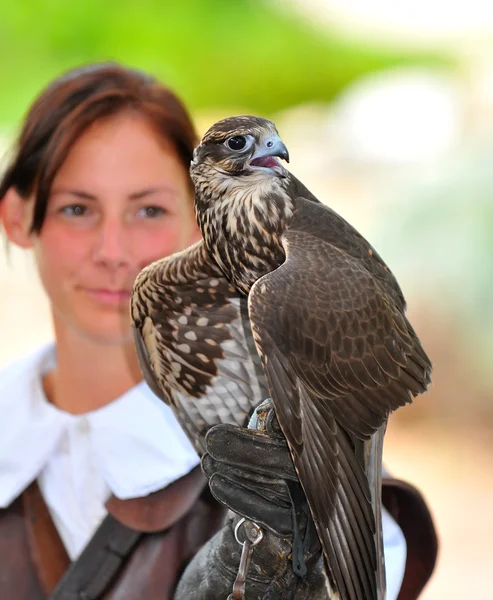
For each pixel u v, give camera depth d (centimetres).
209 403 509
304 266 443
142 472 523
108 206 540
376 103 2298
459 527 1461
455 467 1634
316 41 3222
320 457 427
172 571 518
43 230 550
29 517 553
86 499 546
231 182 483
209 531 532
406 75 3139
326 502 421
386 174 2147
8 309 1991
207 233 490
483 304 1673
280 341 429
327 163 2247
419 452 1683
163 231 554
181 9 3034
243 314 494
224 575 470
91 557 517
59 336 569
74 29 2830
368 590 413
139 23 2927
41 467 547
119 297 550
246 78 3136
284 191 482
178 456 526
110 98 536
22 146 550
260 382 501
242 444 455
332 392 434
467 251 1666
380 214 1781
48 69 2780
